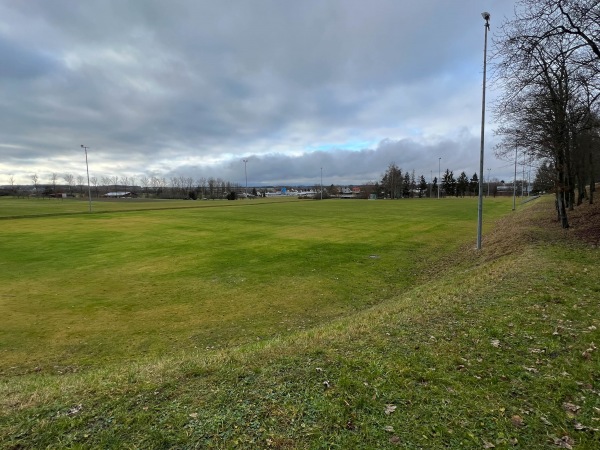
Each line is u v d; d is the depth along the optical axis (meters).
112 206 72.12
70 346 8.38
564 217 18.30
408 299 9.66
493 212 45.44
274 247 21.98
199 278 14.73
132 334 9.08
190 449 3.02
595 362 4.49
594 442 3.09
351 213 48.62
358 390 3.90
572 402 3.69
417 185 141.75
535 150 19.41
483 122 17.69
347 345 5.27
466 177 132.50
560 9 12.20
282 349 5.28
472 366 4.47
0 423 3.47
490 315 6.39
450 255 18.61
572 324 5.77
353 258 18.45
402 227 31.41
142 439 3.15
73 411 3.64
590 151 25.38
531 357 4.70
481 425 3.32
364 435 3.18
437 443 3.07
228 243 23.67
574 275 8.78
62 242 24.47
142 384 4.21
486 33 16.59
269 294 12.44
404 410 3.55
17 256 19.59
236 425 3.32
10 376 6.79
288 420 3.39
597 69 12.29
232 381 4.19
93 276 15.17
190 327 9.52
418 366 4.46
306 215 46.03
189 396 3.86
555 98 15.73
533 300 7.09
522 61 14.30
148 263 17.66
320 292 12.61
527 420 3.38
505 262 11.96
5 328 9.49
